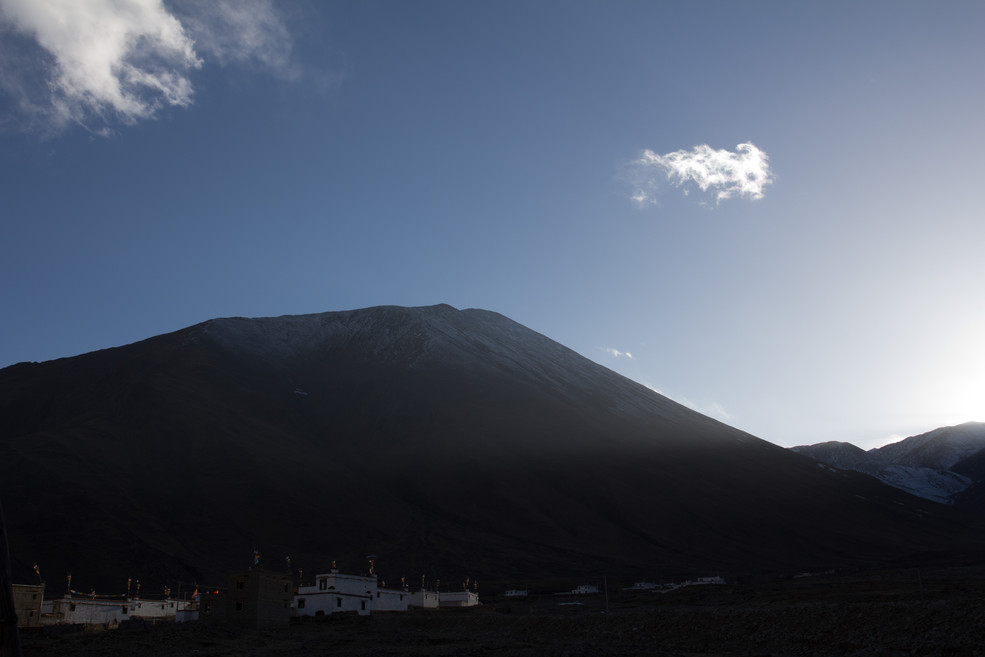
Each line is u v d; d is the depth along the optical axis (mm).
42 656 51250
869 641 43938
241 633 63000
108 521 141500
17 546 128875
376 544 162375
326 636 63688
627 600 105125
